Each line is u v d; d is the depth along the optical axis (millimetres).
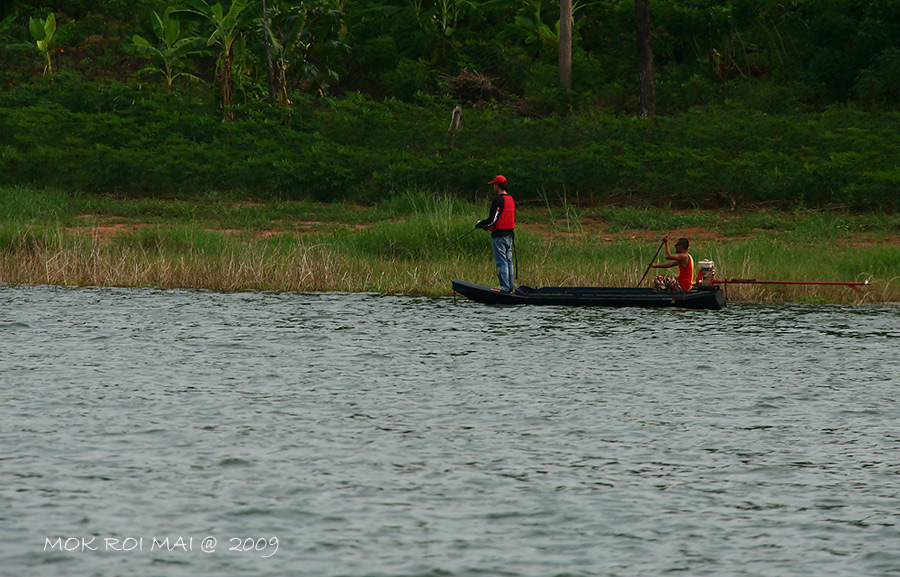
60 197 112250
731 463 33781
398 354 50906
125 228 99812
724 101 142250
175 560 26328
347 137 133875
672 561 26422
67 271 77188
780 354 51312
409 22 172375
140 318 61031
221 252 84000
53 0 187625
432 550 26953
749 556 26703
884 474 32719
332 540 27547
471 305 67938
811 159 113062
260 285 75562
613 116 135500
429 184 118688
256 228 102188
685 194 114438
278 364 48250
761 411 40156
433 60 170250
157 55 160500
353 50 174500
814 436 36781
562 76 150000
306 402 41000
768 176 111375
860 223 101688
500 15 178375
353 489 31141
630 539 27734
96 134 127812
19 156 120062
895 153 112312
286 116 137750
